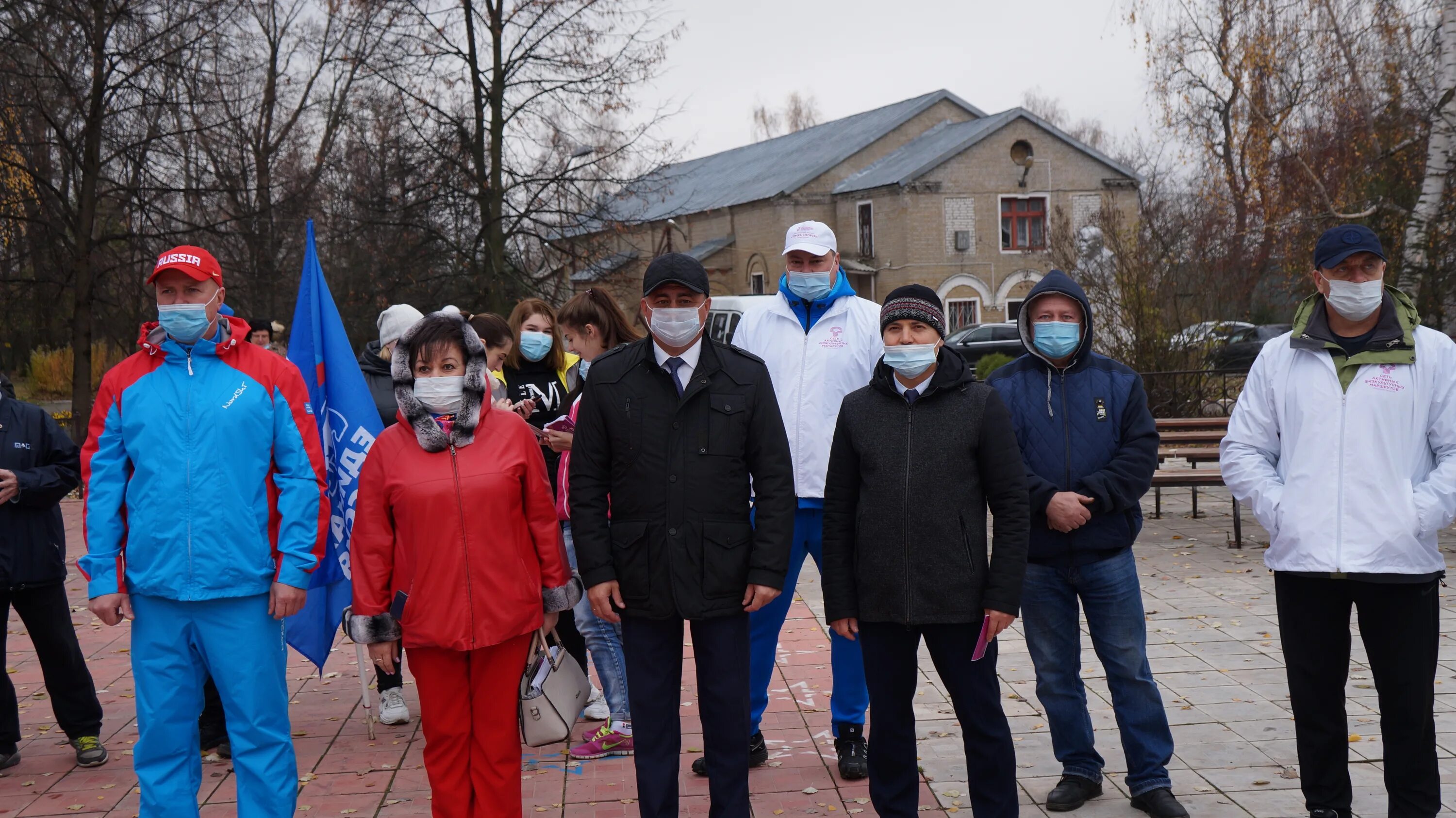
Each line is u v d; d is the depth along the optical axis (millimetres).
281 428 3584
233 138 20734
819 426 4363
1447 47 11594
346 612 4555
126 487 3512
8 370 29156
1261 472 3605
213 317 3527
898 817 3596
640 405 3523
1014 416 3951
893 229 34000
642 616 3504
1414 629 3391
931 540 3465
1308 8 17625
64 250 18312
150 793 3500
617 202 22234
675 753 3549
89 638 6895
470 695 3559
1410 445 3373
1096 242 16750
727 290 39750
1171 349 15055
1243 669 5461
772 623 4406
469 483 3455
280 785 3570
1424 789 3432
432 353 3471
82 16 16500
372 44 21625
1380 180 16609
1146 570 7875
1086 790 3963
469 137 20625
